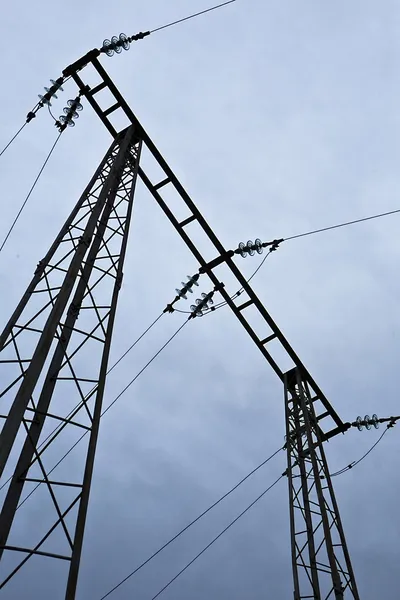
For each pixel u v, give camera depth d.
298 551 16.95
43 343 9.80
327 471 19.22
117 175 15.75
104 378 10.73
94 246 13.68
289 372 22.86
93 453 9.52
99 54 18.06
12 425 8.61
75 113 18.16
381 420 21.84
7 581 8.10
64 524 8.74
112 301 12.62
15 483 9.38
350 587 16.17
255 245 20.59
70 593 7.89
